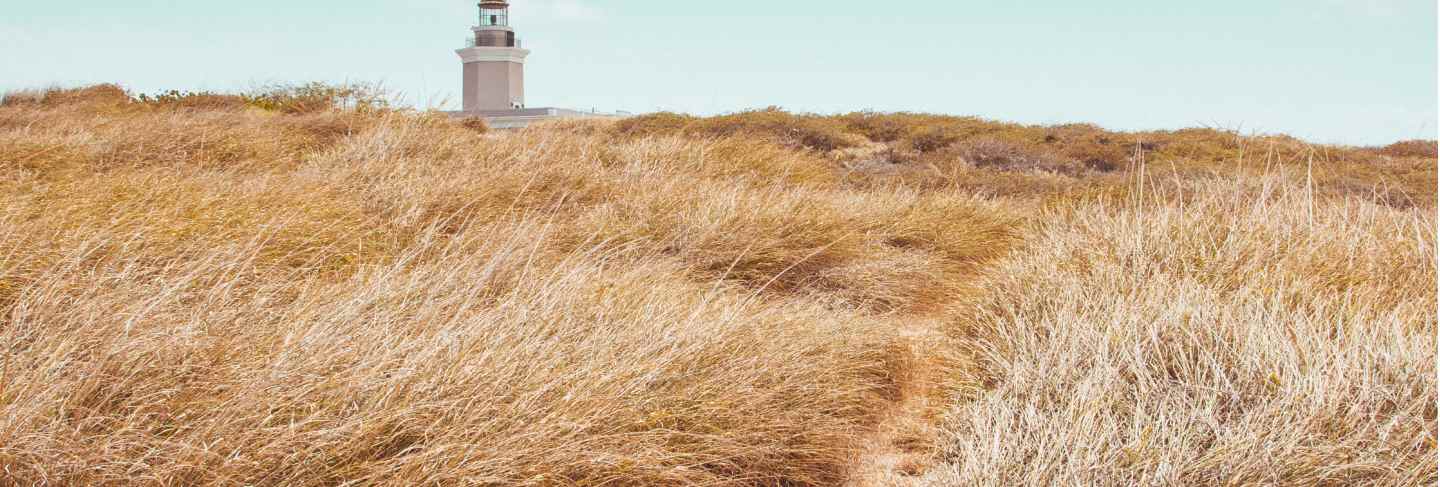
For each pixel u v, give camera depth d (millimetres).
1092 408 3086
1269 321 3818
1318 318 3922
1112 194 9008
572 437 2607
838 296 5523
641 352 3262
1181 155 15242
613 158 9383
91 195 4496
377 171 6906
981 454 3086
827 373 3686
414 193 5980
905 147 16578
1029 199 11180
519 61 52562
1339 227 5734
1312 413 2977
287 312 3123
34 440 2088
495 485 2400
